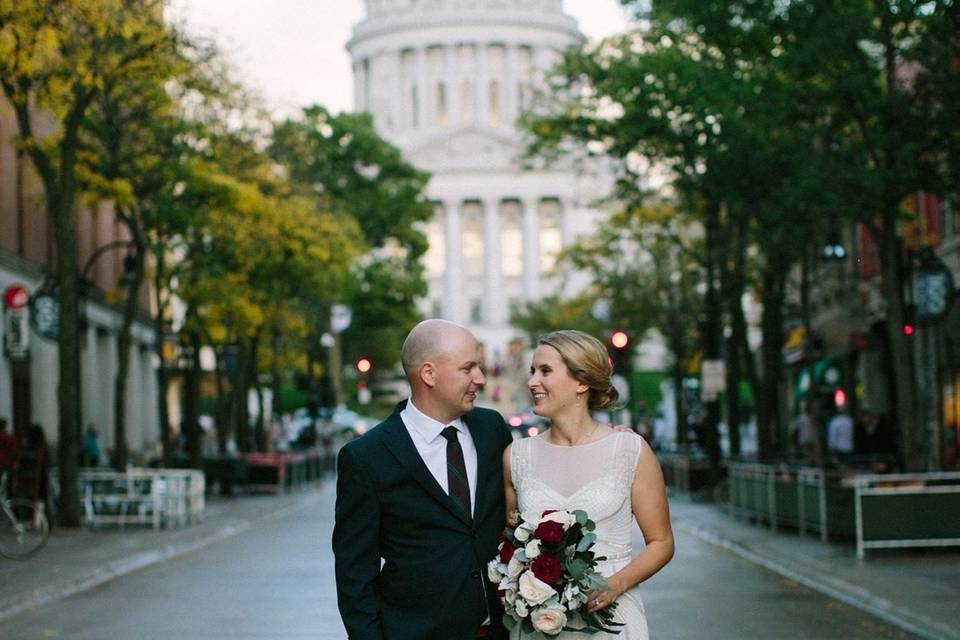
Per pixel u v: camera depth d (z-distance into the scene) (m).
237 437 46.97
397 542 5.73
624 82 28.11
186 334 38.94
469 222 146.62
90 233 47.59
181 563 19.94
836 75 21.31
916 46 20.91
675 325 45.62
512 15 150.62
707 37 23.09
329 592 16.11
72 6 18.00
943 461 33.69
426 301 143.75
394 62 152.50
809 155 22.31
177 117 30.45
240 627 13.22
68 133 25.11
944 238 33.50
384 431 5.79
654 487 5.71
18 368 38.09
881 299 36.47
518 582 5.47
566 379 5.76
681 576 17.55
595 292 61.91
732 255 33.31
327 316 55.75
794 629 12.88
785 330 37.91
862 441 33.12
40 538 20.27
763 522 25.36
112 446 51.34
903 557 18.84
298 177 46.81
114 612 14.45
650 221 39.62
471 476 5.79
